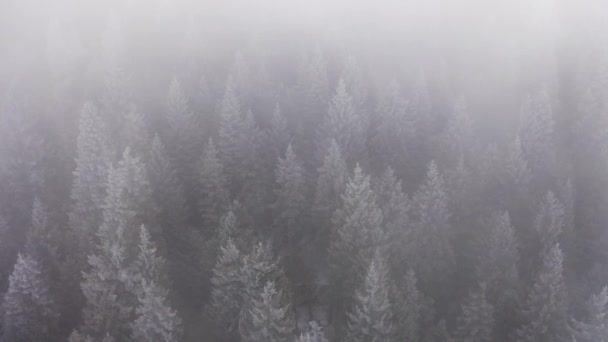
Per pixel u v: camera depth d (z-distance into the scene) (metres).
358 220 43.44
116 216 39.75
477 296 43.62
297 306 49.47
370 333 38.31
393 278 46.25
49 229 48.88
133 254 39.34
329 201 49.50
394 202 48.38
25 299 41.00
